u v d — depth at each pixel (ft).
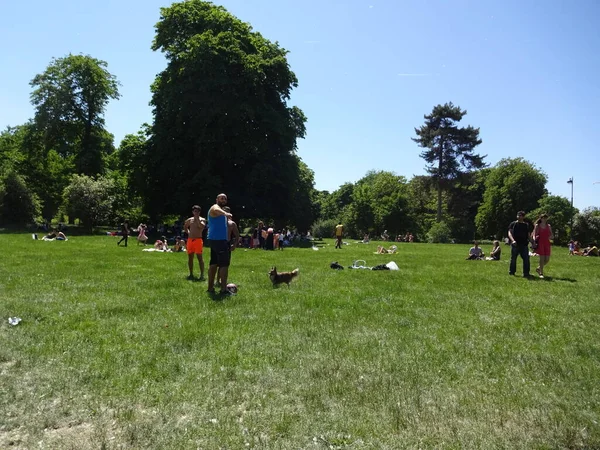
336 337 20.45
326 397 13.98
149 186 140.05
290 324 22.72
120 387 14.47
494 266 57.88
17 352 17.61
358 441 11.49
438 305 28.37
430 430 12.10
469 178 237.86
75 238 115.65
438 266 56.24
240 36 127.75
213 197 120.98
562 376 16.17
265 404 13.44
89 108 177.17
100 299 27.86
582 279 43.57
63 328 21.25
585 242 171.42
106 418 12.64
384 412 13.07
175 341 19.33
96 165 179.01
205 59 116.78
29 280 34.60
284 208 143.02
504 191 223.92
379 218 234.58
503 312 26.63
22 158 184.24
